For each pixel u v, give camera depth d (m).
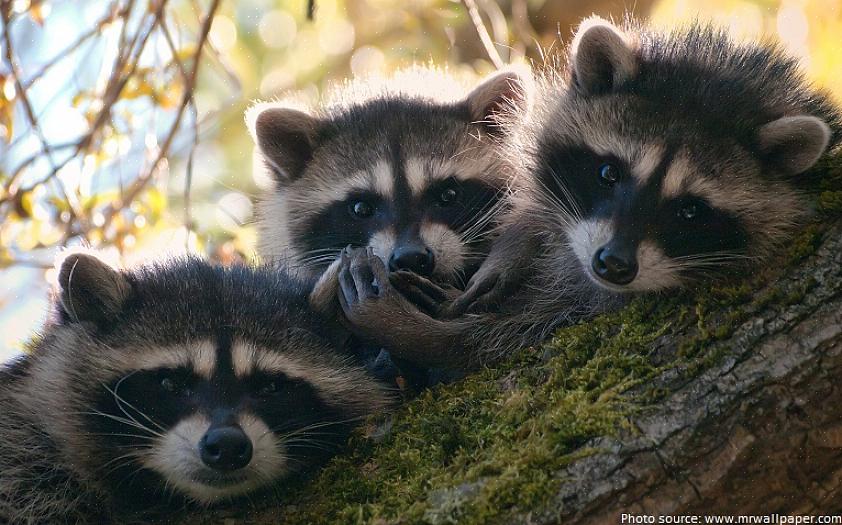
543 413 5.73
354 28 13.37
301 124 10.30
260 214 10.77
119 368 6.90
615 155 7.59
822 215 6.10
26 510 6.79
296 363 7.11
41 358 7.30
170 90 9.81
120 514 6.86
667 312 6.05
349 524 5.64
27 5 9.33
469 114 10.09
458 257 9.14
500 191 9.59
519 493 5.26
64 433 6.89
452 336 7.55
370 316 7.45
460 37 12.84
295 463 6.81
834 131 7.45
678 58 7.90
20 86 8.87
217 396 6.79
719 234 7.04
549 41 12.45
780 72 7.80
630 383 5.58
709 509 5.18
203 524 6.49
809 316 5.48
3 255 9.38
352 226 9.81
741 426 5.25
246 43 13.27
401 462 5.89
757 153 7.14
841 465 5.27
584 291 7.65
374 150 9.88
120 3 10.84
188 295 7.27
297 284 7.72
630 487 5.17
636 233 7.14
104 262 7.23
